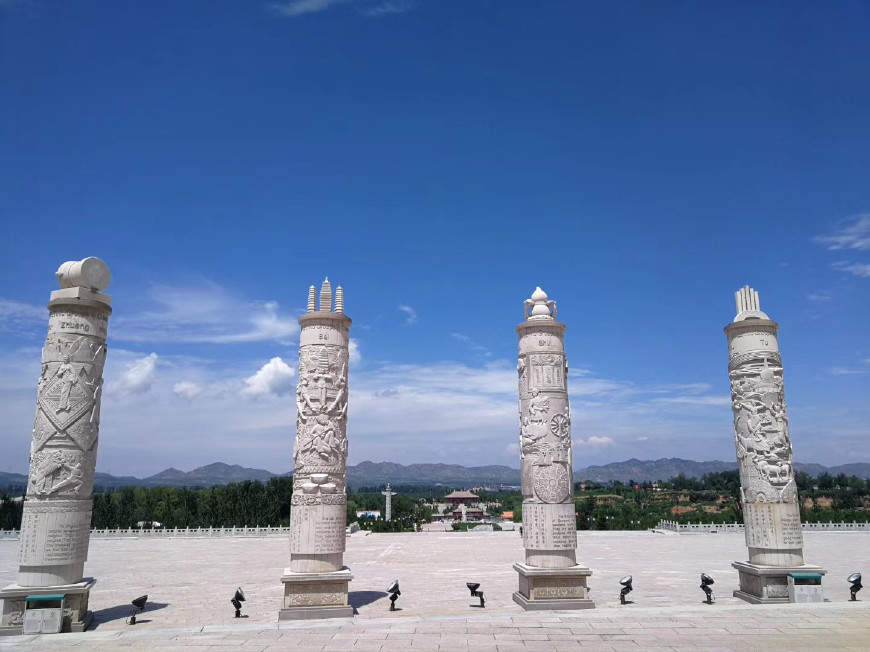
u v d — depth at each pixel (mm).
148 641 13234
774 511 17672
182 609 17984
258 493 60531
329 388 17219
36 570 15117
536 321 18359
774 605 15625
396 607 17547
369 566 28234
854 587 16797
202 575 25875
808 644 12250
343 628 14086
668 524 50031
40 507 15445
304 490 16562
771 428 18125
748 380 18625
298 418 17188
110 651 12609
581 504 81062
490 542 41062
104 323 17031
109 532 45812
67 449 15805
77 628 15016
